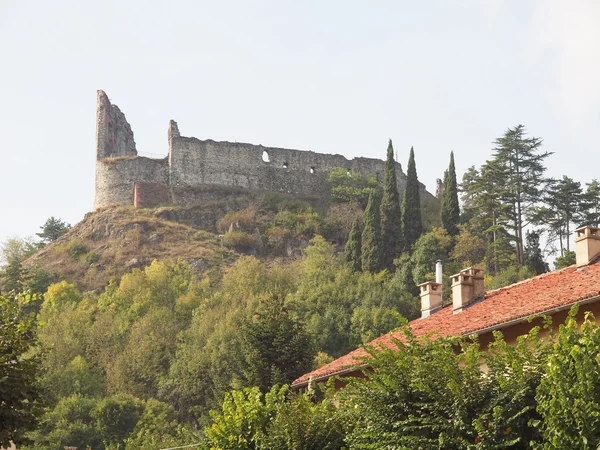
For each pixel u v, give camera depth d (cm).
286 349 6688
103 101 17462
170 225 15938
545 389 2608
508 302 4016
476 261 13950
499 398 2827
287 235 16088
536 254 15050
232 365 8619
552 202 15850
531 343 2978
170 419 10006
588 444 2458
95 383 11031
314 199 17450
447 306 5028
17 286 14425
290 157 17625
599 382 2531
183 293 13775
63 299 13862
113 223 15912
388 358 3169
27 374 3162
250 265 13788
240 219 16262
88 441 9488
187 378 10288
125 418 9838
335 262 14350
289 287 13488
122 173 16775
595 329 2661
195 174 16962
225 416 3766
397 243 14462
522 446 2788
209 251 15338
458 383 2923
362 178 17725
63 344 11969
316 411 3516
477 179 15700
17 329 3209
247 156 17338
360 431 3119
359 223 16188
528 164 16012
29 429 3134
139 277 13812
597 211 15800
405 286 13212
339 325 11888
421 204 17012
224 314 11962
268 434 3588
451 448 2831
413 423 2980
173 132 17350
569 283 3844
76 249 15650
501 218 14888
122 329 12600
